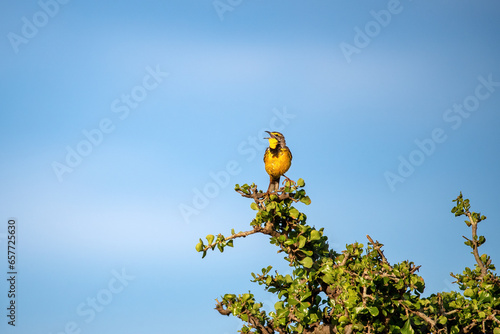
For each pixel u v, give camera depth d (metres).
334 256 13.17
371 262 11.30
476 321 12.03
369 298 10.95
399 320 11.54
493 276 12.80
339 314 11.72
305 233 12.37
